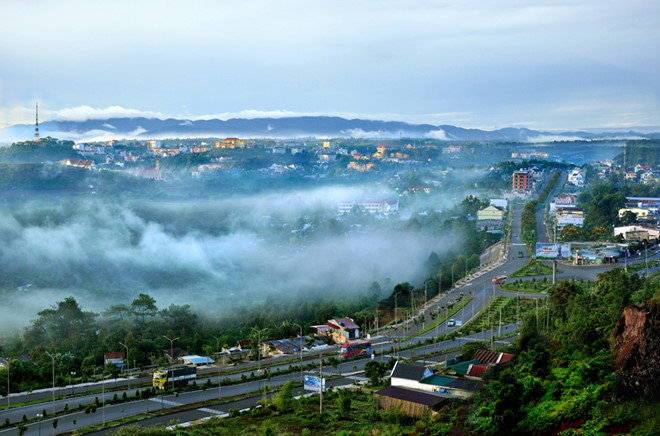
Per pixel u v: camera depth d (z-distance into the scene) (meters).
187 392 188.50
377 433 142.75
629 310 153.25
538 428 132.00
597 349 161.50
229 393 186.62
